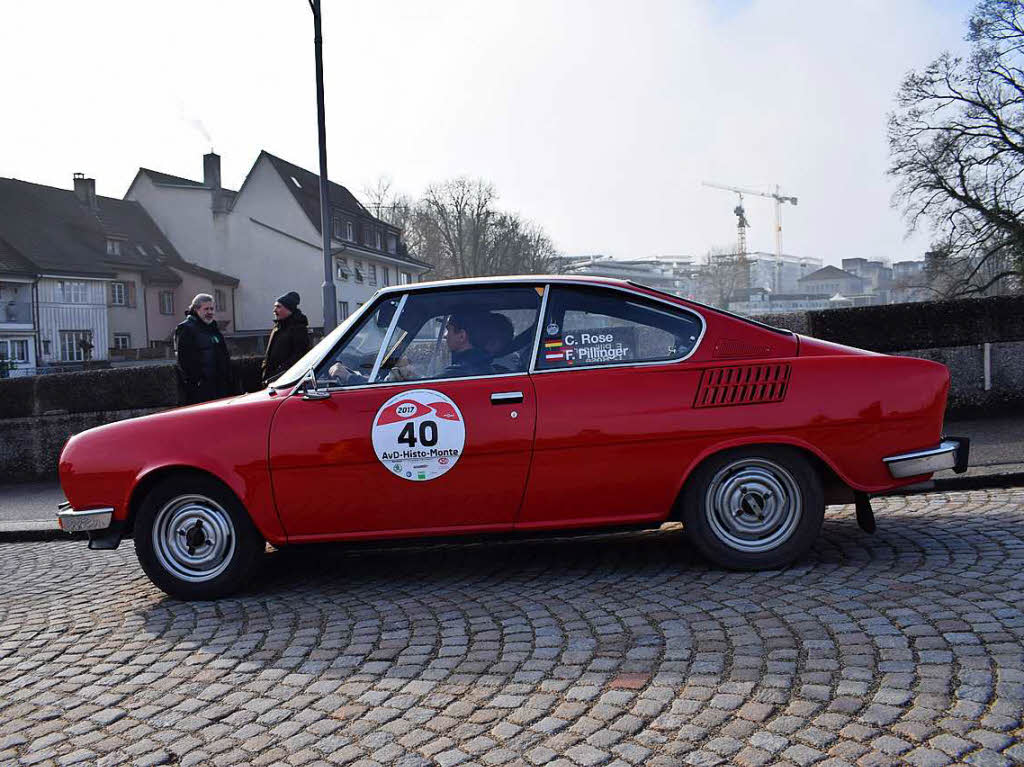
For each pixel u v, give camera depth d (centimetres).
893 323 1095
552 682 382
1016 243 4072
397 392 542
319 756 332
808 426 521
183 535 566
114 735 371
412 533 541
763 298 19438
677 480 527
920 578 486
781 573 518
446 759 320
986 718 314
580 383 534
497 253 9344
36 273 5616
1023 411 1098
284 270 6556
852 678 357
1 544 889
